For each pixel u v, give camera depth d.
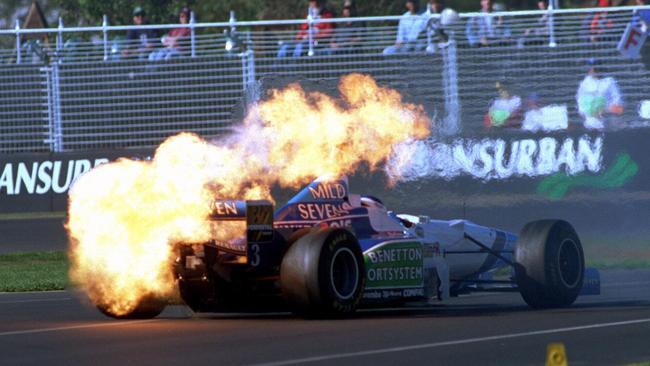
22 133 79.44
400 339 28.78
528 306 37.25
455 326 31.34
